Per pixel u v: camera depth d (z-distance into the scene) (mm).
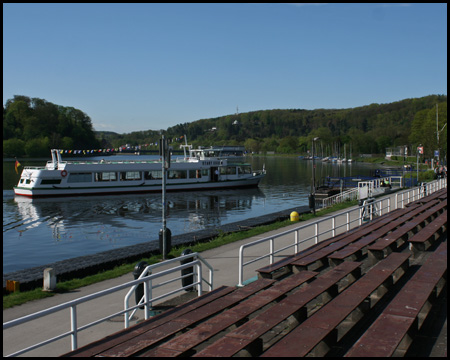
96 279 13406
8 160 130125
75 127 157625
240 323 7512
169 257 16375
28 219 38219
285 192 61812
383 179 53375
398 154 147125
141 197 54781
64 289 12281
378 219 18562
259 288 8641
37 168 55562
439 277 8078
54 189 52594
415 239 11859
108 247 27109
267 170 115500
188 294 10711
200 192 61094
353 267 9617
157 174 58906
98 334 8516
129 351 5645
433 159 80250
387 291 9062
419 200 24312
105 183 55344
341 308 6727
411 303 6734
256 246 17172
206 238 20938
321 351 6312
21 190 53469
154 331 6414
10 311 10359
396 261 9625
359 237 13977
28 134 140625
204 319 7492
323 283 8305
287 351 5312
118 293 11719
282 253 15797
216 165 63844
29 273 14383
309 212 30281
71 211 43094
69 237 30344
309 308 8594
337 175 95562
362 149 184000
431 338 6875
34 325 9156
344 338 7023
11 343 8195
